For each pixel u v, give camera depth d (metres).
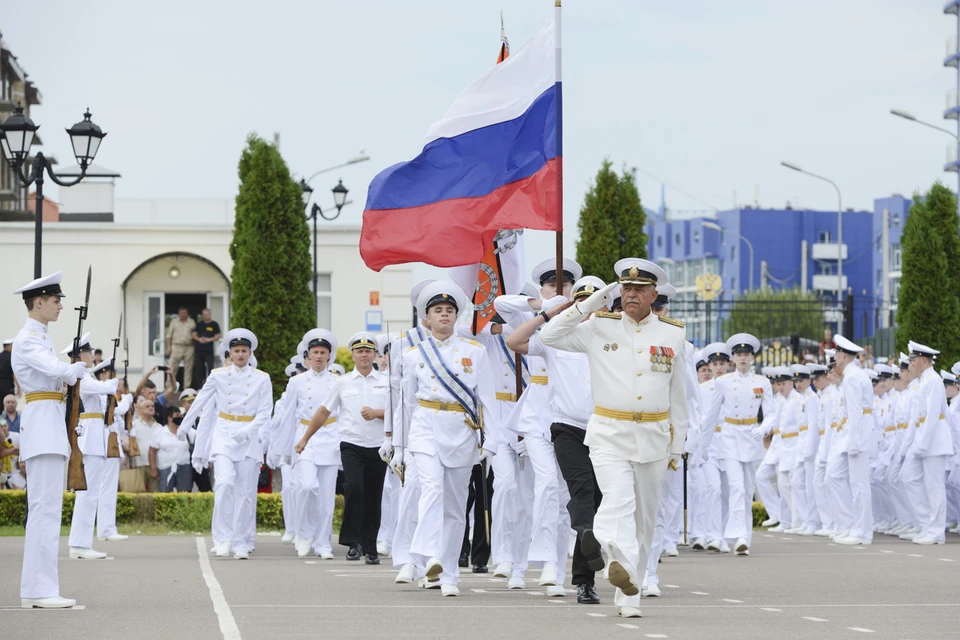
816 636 12.41
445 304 16.33
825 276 117.62
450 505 16.16
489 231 18.56
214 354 46.03
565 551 16.73
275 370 38.41
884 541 27.08
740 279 120.38
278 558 22.44
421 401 16.22
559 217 17.72
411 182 18.94
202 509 29.78
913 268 39.06
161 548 24.62
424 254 18.77
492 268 19.25
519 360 17.48
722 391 23.67
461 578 18.44
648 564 16.19
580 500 14.73
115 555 22.91
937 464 26.03
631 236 39.34
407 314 50.19
